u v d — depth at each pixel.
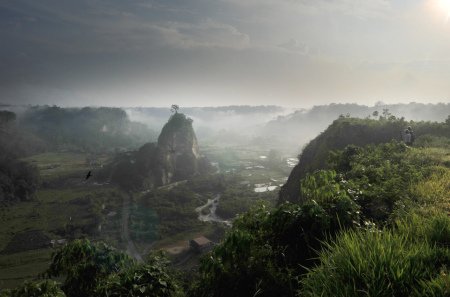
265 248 4.64
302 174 37.97
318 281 2.78
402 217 4.42
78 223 79.81
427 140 18.70
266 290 3.94
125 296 4.45
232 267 4.43
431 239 3.31
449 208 4.79
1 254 63.34
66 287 5.82
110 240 69.31
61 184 128.38
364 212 5.56
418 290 2.37
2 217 86.06
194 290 4.81
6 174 109.81
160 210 88.69
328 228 4.61
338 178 7.51
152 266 4.90
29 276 53.25
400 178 7.46
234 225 5.24
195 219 81.31
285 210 4.96
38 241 69.75
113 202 100.00
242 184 121.19
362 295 2.44
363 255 2.82
